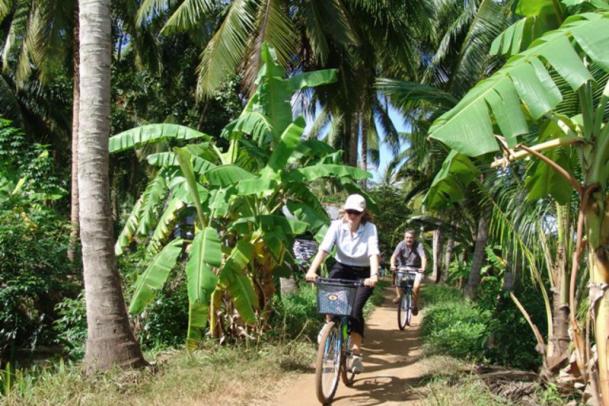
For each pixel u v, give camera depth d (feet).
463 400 15.51
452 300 46.57
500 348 20.16
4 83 62.34
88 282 18.70
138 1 48.98
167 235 24.35
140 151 62.03
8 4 46.06
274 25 34.50
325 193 61.98
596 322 13.52
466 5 45.16
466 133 11.23
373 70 49.57
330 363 16.49
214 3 37.76
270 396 17.06
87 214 18.66
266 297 23.95
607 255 13.38
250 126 22.75
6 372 17.57
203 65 36.50
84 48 18.61
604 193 13.53
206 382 17.33
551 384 16.61
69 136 74.74
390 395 17.44
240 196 22.80
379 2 39.06
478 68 36.99
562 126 14.33
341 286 15.92
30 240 28.71
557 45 11.55
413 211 96.94
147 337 24.71
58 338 27.53
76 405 14.97
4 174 35.42
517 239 18.47
